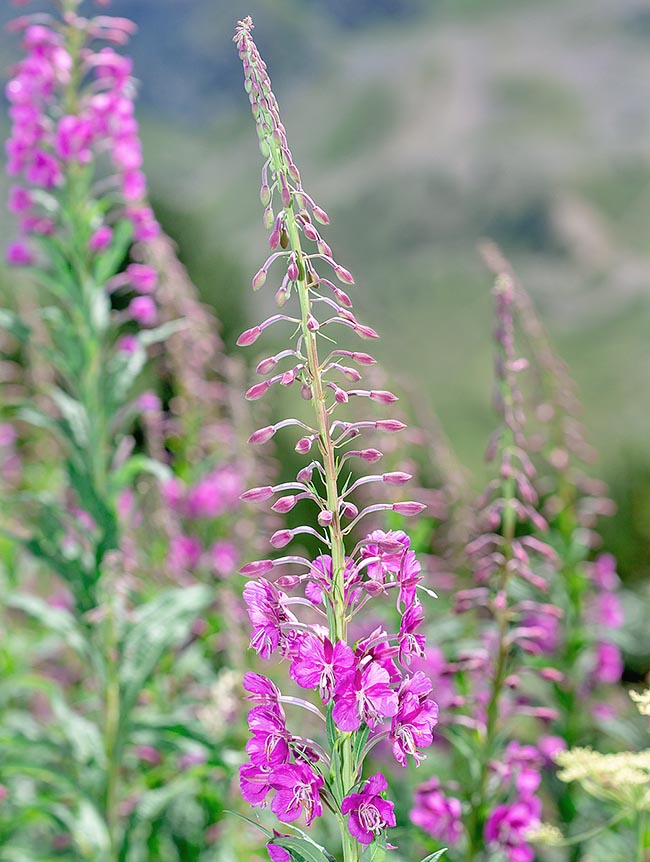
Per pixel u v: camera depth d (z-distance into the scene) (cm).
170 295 621
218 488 645
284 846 258
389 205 4106
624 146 4412
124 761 572
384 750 536
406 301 3484
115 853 493
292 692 582
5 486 826
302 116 5147
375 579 267
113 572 471
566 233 3919
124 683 493
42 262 570
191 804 571
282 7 6056
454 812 416
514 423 412
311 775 257
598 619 596
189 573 638
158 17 6159
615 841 479
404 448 577
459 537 580
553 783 535
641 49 5112
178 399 657
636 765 359
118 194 564
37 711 704
